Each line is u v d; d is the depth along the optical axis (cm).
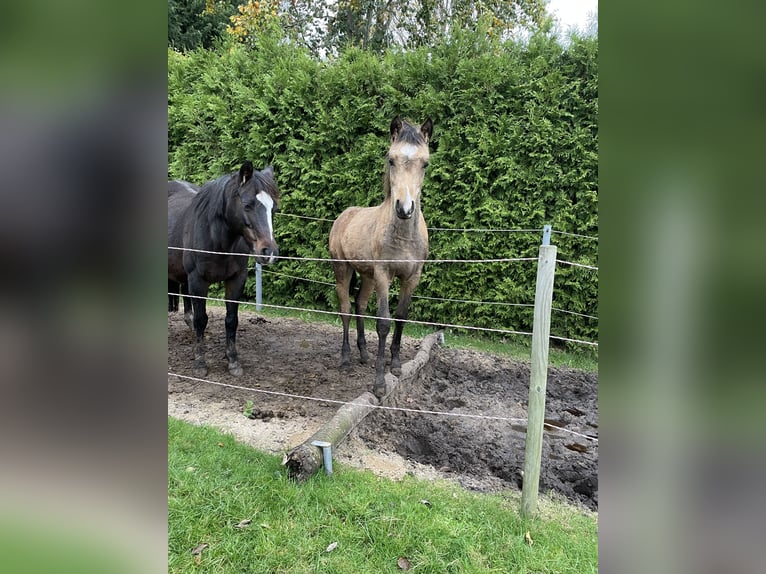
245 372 438
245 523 215
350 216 455
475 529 219
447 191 600
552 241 570
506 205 579
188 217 427
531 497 232
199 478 245
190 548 200
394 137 349
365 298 470
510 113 578
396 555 201
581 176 541
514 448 321
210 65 734
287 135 665
